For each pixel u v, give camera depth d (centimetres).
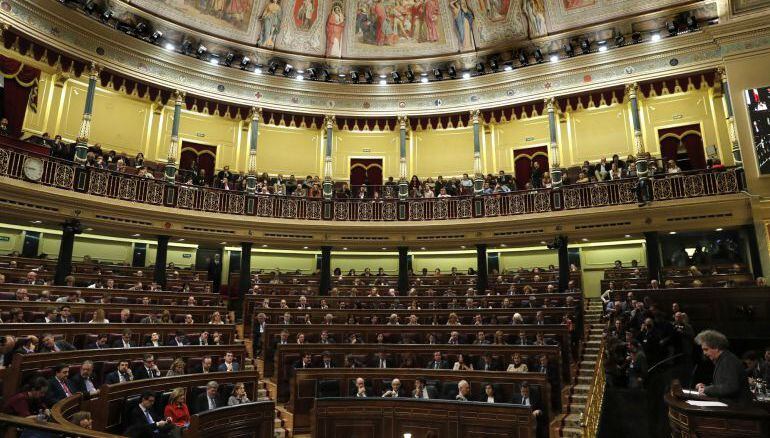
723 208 1656
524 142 2269
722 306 1246
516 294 1664
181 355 1042
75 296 1205
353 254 2367
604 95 2064
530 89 2094
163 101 2061
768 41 1650
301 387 1055
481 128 2322
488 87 2158
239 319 1897
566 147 2188
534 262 2225
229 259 2216
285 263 2311
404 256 2067
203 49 2033
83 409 673
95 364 877
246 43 2147
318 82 2212
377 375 1062
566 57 2025
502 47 2150
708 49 1831
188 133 2181
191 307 1384
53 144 1728
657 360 1097
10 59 1709
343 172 2377
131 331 1101
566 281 1834
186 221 1872
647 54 1908
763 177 1588
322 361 1180
